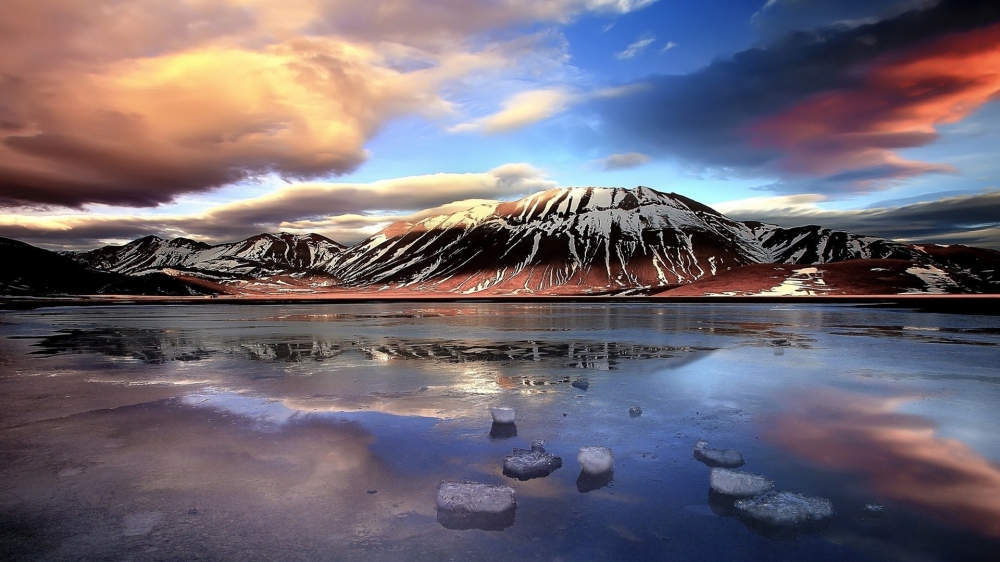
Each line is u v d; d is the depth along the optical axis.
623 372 14.40
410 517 5.61
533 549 4.95
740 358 17.02
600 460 6.89
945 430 8.71
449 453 7.66
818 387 12.25
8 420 9.46
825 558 4.80
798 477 6.74
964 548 4.96
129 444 8.05
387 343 21.88
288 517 5.60
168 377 13.77
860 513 5.71
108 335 26.14
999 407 10.25
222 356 17.86
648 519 5.59
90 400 11.08
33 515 5.65
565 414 9.85
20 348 20.53
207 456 7.52
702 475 6.82
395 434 8.59
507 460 7.05
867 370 14.56
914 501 6.02
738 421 9.33
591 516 5.66
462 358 17.22
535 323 34.19
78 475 6.79
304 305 82.75
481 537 5.17
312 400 11.02
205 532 5.26
